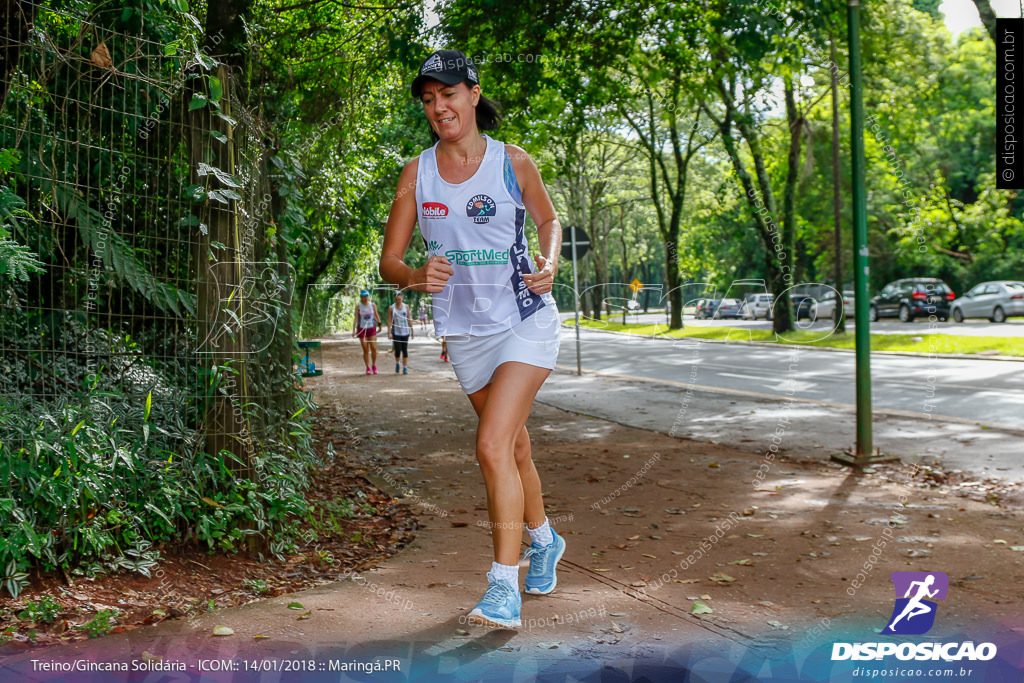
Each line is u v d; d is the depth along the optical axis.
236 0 4.30
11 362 3.36
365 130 10.59
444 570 3.66
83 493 3.22
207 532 3.46
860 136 6.11
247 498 3.71
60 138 3.54
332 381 9.70
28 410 3.29
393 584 3.43
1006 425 7.87
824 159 24.02
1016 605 3.11
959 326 25.88
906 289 29.59
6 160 3.14
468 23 8.74
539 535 3.28
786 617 3.02
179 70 3.64
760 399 10.79
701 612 3.08
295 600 3.18
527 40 9.10
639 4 9.33
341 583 3.44
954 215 27.23
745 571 3.60
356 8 8.45
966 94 28.45
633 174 35.38
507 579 2.82
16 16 3.50
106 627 2.77
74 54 3.51
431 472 5.92
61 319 3.55
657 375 14.57
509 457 2.88
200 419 3.72
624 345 22.64
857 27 6.07
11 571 2.92
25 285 3.53
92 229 3.46
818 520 4.50
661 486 5.48
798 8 9.50
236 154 3.84
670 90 12.69
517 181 3.04
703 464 6.27
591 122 11.84
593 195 33.62
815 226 24.95
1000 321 27.25
